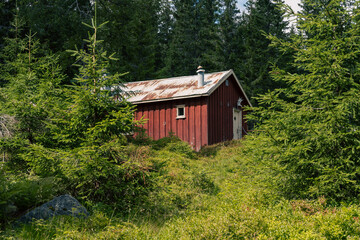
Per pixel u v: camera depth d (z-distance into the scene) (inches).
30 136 354.9
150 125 805.2
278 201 292.8
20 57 475.5
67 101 320.2
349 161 275.1
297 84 327.6
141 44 1378.0
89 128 277.3
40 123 356.2
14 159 346.6
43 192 260.4
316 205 257.1
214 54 1604.3
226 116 842.2
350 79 292.5
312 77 308.3
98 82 303.7
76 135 304.0
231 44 1572.3
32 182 288.4
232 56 1496.1
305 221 222.5
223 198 329.7
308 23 313.1
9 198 234.1
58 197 255.3
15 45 658.8
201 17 1886.1
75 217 235.3
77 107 293.0
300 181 296.4
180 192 336.2
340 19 318.7
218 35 1665.8
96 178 285.0
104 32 962.1
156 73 1385.3
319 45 306.7
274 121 311.7
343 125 287.9
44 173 308.5
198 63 1656.0
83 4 1016.9
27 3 922.1
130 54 1321.4
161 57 1644.9
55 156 276.5
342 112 281.1
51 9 934.4
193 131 755.4
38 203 253.4
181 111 786.2
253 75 1381.6
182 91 772.6
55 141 351.3
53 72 416.5
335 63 301.4
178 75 1660.9
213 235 194.1
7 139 339.6
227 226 202.2
